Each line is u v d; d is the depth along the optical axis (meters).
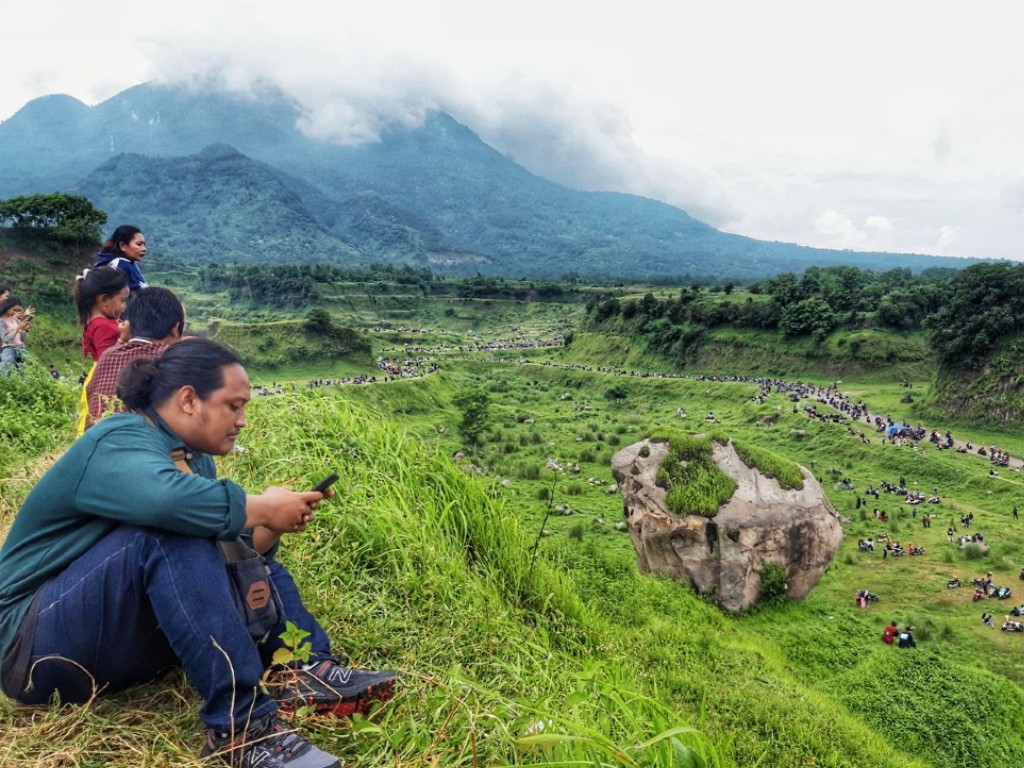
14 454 5.75
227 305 146.88
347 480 4.35
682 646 12.21
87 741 2.10
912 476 49.38
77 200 79.25
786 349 90.38
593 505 38.38
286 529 2.49
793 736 9.44
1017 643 24.19
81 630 2.10
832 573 31.91
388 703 2.46
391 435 5.47
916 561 33.53
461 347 127.00
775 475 20.42
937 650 23.11
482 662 3.15
